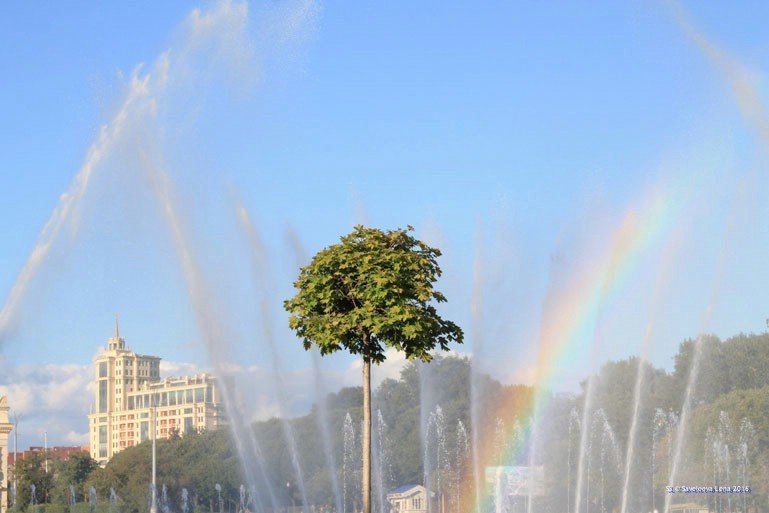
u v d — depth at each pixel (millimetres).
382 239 50500
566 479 188875
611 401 198000
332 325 49250
